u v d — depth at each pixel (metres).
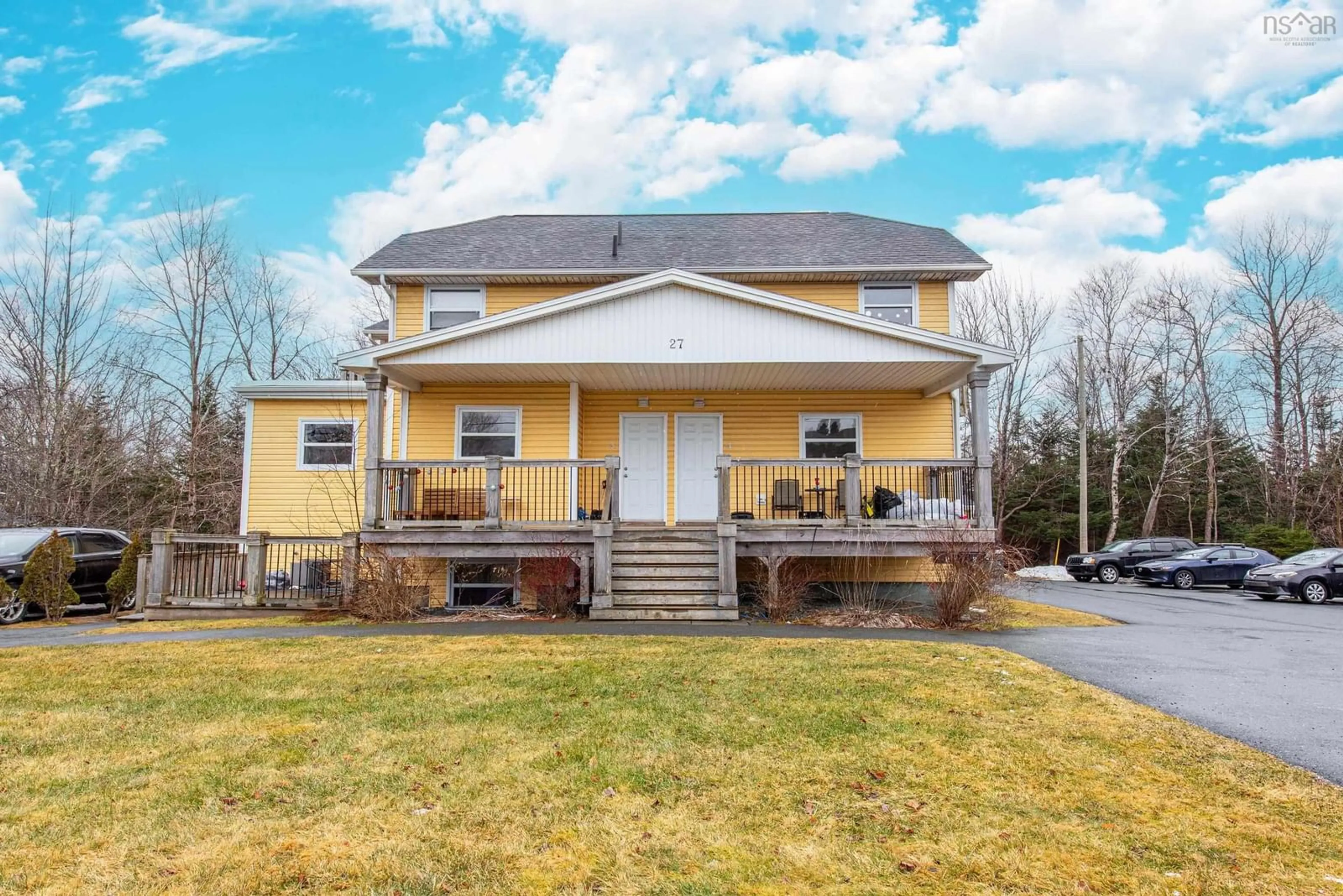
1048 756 4.83
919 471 14.27
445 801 4.09
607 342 12.21
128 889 3.18
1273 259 33.16
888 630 10.27
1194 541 34.25
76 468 23.14
